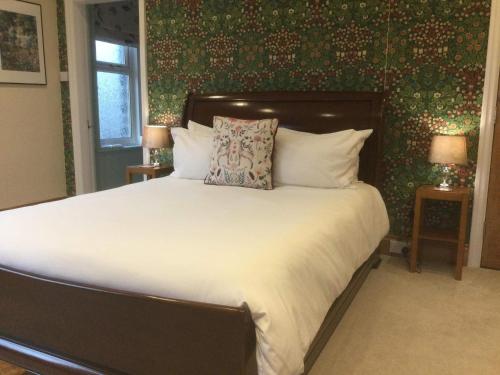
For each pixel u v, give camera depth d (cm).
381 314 247
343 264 208
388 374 190
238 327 128
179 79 405
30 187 461
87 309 152
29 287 163
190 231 180
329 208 235
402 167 333
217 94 379
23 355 168
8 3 420
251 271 141
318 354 189
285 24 354
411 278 300
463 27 302
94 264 155
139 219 199
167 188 287
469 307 256
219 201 245
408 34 318
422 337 222
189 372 138
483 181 310
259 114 356
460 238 294
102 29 497
